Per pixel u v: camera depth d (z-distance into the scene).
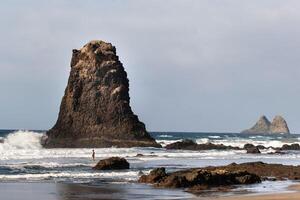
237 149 95.44
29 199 30.41
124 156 71.62
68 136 96.56
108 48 101.62
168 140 133.12
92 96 98.12
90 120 97.12
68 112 98.50
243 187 37.25
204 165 58.38
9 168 49.12
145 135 98.75
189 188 36.22
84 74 99.38
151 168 53.19
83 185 37.59
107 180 41.06
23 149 82.69
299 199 29.62
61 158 64.75
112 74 99.38
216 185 38.09
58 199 30.45
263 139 159.75
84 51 101.12
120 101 98.31
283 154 86.31
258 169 47.88
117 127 96.75
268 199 29.64
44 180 40.59
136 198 30.91
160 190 34.97
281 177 44.44
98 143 94.06
